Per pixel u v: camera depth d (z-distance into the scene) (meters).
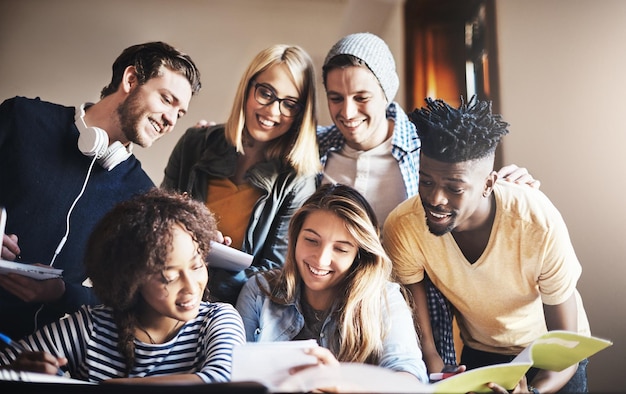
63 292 1.63
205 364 1.24
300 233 1.63
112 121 1.84
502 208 1.77
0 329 1.62
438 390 1.22
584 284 1.75
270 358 1.18
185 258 1.33
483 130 1.79
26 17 2.01
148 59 1.85
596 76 1.83
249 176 1.87
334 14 1.94
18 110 1.77
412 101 1.89
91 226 1.75
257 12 1.96
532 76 1.85
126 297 1.31
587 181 1.78
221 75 1.94
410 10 1.92
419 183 1.82
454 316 1.80
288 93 1.89
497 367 1.24
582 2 1.87
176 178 1.87
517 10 1.88
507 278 1.77
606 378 1.69
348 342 1.52
